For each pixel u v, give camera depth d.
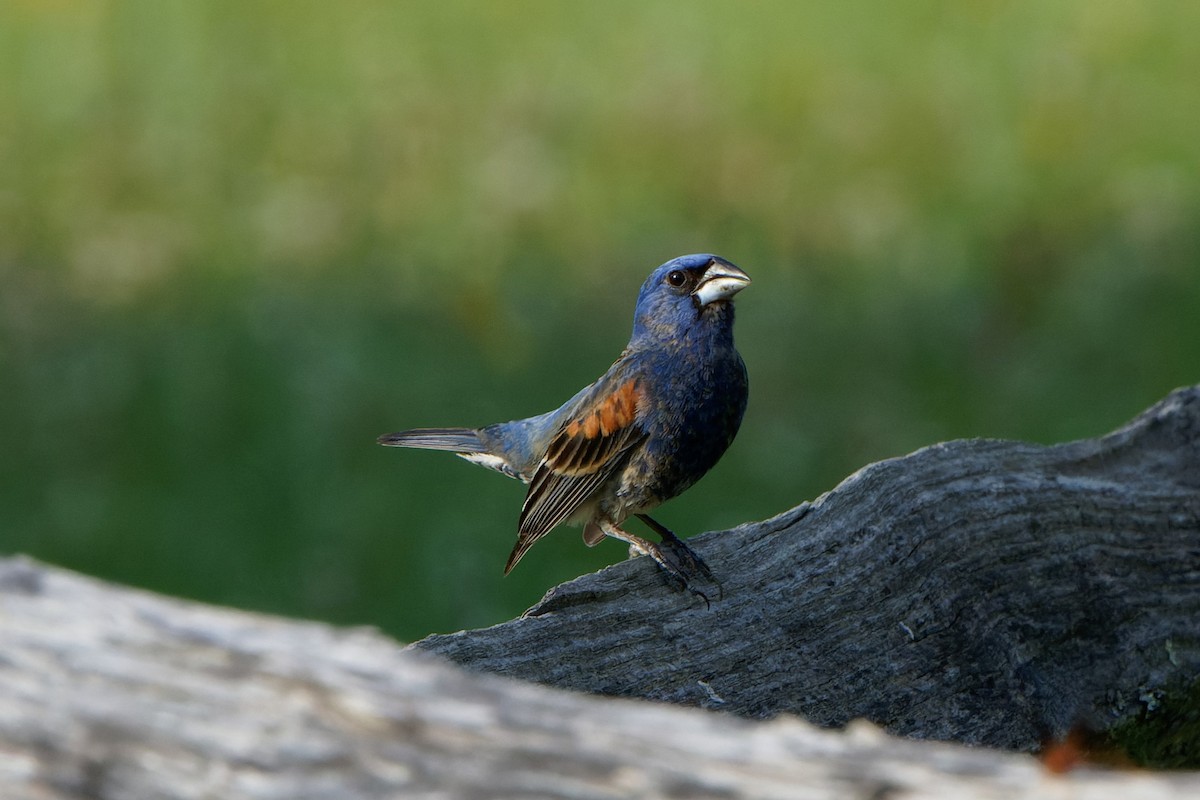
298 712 2.59
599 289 14.09
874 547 5.31
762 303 13.82
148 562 10.38
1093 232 15.04
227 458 11.41
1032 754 4.96
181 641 2.65
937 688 5.02
